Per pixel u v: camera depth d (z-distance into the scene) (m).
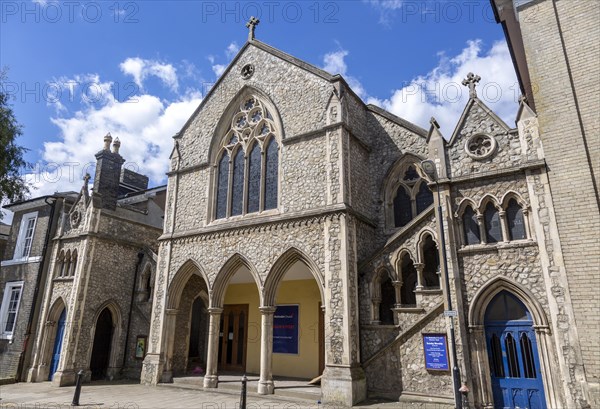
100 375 18.12
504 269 9.77
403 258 13.05
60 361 16.75
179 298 16.36
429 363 10.93
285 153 14.91
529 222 9.75
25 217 21.00
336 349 11.73
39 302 18.77
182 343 17.17
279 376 16.45
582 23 10.04
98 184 19.52
